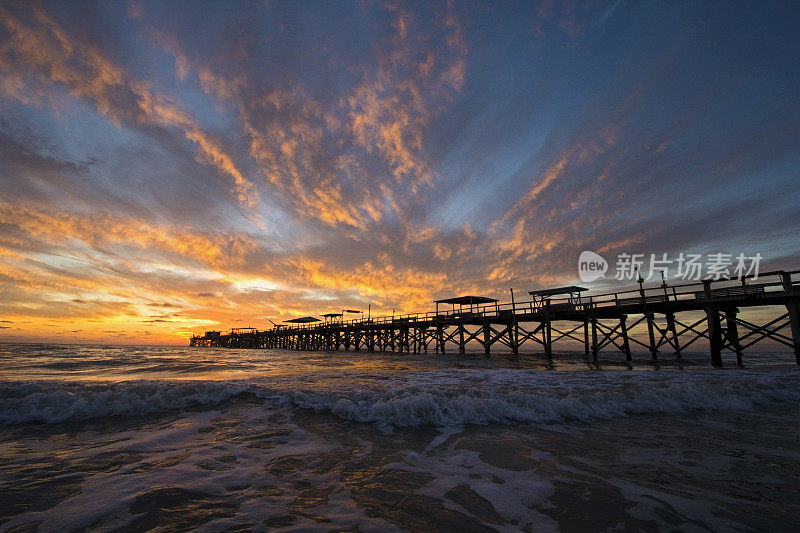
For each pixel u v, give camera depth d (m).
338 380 10.80
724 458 4.45
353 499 3.31
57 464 4.17
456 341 33.19
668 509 3.06
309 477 3.87
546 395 7.91
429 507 3.13
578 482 3.70
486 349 29.42
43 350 37.31
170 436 5.34
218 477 3.83
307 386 9.12
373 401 7.32
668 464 4.24
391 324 37.88
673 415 6.87
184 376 13.08
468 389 8.41
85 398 6.84
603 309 22.77
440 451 4.79
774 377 11.36
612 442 5.16
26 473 3.88
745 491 3.45
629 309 21.89
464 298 31.17
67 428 5.71
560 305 24.95
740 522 2.82
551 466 4.20
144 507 3.10
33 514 2.96
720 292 18.08
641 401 7.55
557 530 2.72
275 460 4.40
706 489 3.50
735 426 6.06
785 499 3.26
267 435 5.45
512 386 9.27
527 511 3.05
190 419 6.30
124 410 6.68
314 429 5.81
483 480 3.78
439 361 23.95
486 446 5.00
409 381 10.53
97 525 2.79
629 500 3.25
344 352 45.31
